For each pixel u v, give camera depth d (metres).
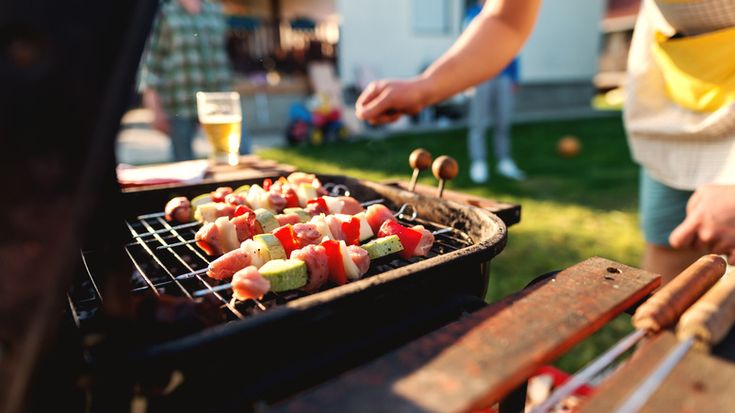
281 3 14.11
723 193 0.99
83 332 0.64
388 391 0.53
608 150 7.27
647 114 1.63
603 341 2.24
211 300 0.71
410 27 9.90
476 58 1.55
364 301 0.69
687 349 0.62
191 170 1.58
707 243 1.00
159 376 0.55
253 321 0.59
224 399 0.60
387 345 0.74
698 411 0.52
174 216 1.19
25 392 0.45
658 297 0.70
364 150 7.08
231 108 1.78
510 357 0.58
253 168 1.71
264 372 0.64
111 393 0.54
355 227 1.01
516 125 10.18
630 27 20.59
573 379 0.59
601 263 0.87
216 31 3.23
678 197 1.62
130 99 0.44
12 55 0.40
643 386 0.56
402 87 1.51
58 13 0.40
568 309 0.70
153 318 0.62
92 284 0.86
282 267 0.81
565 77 13.15
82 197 0.42
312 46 11.87
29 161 0.41
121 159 6.16
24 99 0.40
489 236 0.96
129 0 0.42
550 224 3.76
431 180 5.11
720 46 1.32
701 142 1.45
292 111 8.25
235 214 1.09
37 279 0.43
